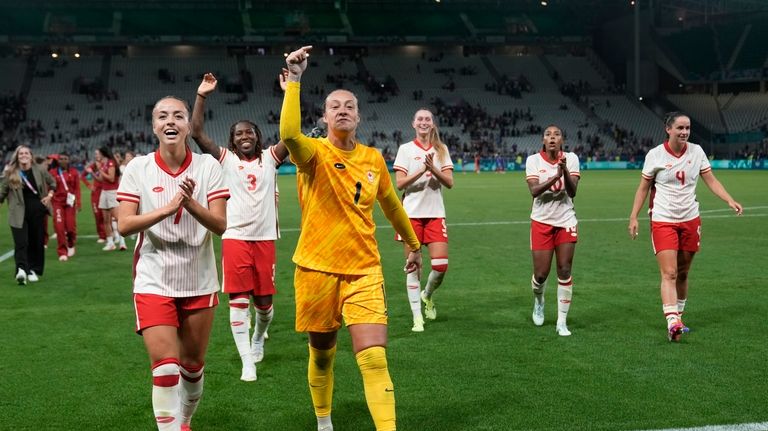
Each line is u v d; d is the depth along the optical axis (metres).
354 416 4.91
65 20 57.62
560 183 6.96
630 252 12.48
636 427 4.58
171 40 58.12
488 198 25.75
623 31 61.81
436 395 5.27
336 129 4.23
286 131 4.01
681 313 7.41
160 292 4.05
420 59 63.56
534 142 54.72
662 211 6.90
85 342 6.88
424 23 62.88
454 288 9.57
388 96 58.41
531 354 6.34
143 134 49.69
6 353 6.49
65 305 8.64
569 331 7.12
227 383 5.63
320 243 4.24
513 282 9.97
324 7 62.91
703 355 6.25
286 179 42.22
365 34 61.22
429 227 7.56
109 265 11.89
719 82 57.41
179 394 4.38
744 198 23.86
